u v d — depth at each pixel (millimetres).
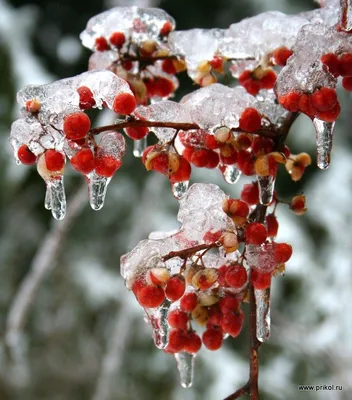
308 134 1185
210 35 485
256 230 434
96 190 437
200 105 446
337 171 1233
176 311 454
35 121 428
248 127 442
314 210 1194
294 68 432
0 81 1156
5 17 1181
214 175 1174
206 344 453
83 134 420
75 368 1286
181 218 447
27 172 1181
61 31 1389
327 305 1084
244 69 492
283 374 1073
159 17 489
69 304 1276
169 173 440
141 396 1153
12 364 1241
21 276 1347
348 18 437
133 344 1165
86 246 1304
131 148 1252
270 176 448
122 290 1220
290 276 1104
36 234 1361
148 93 489
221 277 443
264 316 445
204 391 1085
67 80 434
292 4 1253
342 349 1025
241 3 1271
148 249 435
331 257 1149
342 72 431
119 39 484
